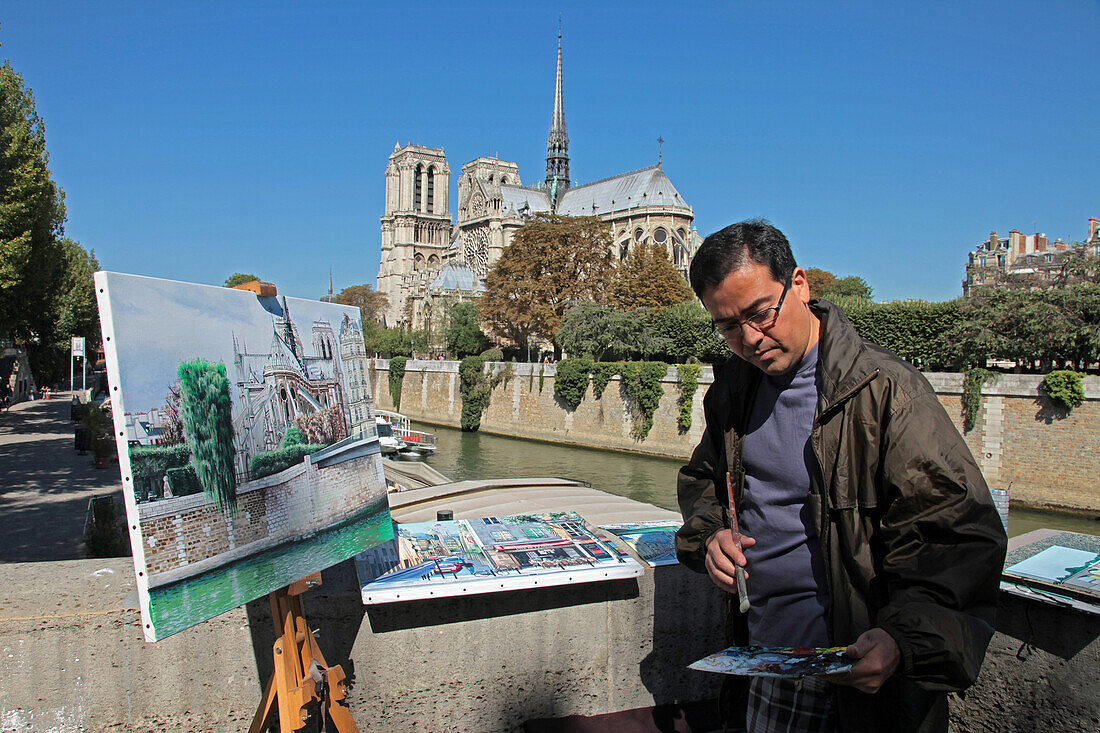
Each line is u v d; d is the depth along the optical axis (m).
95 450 29.69
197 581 2.63
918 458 2.43
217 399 2.84
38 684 3.41
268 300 3.28
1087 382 32.97
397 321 147.62
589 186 125.75
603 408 55.81
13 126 37.81
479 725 4.06
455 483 8.35
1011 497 34.97
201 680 3.61
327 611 3.76
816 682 2.90
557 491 7.99
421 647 3.92
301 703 3.09
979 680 3.83
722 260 2.70
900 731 2.55
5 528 19.56
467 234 129.62
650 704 4.43
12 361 70.31
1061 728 3.47
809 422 2.87
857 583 2.60
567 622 4.21
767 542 2.98
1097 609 3.28
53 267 41.09
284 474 3.15
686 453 49.47
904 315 42.59
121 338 2.46
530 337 80.12
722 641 4.57
